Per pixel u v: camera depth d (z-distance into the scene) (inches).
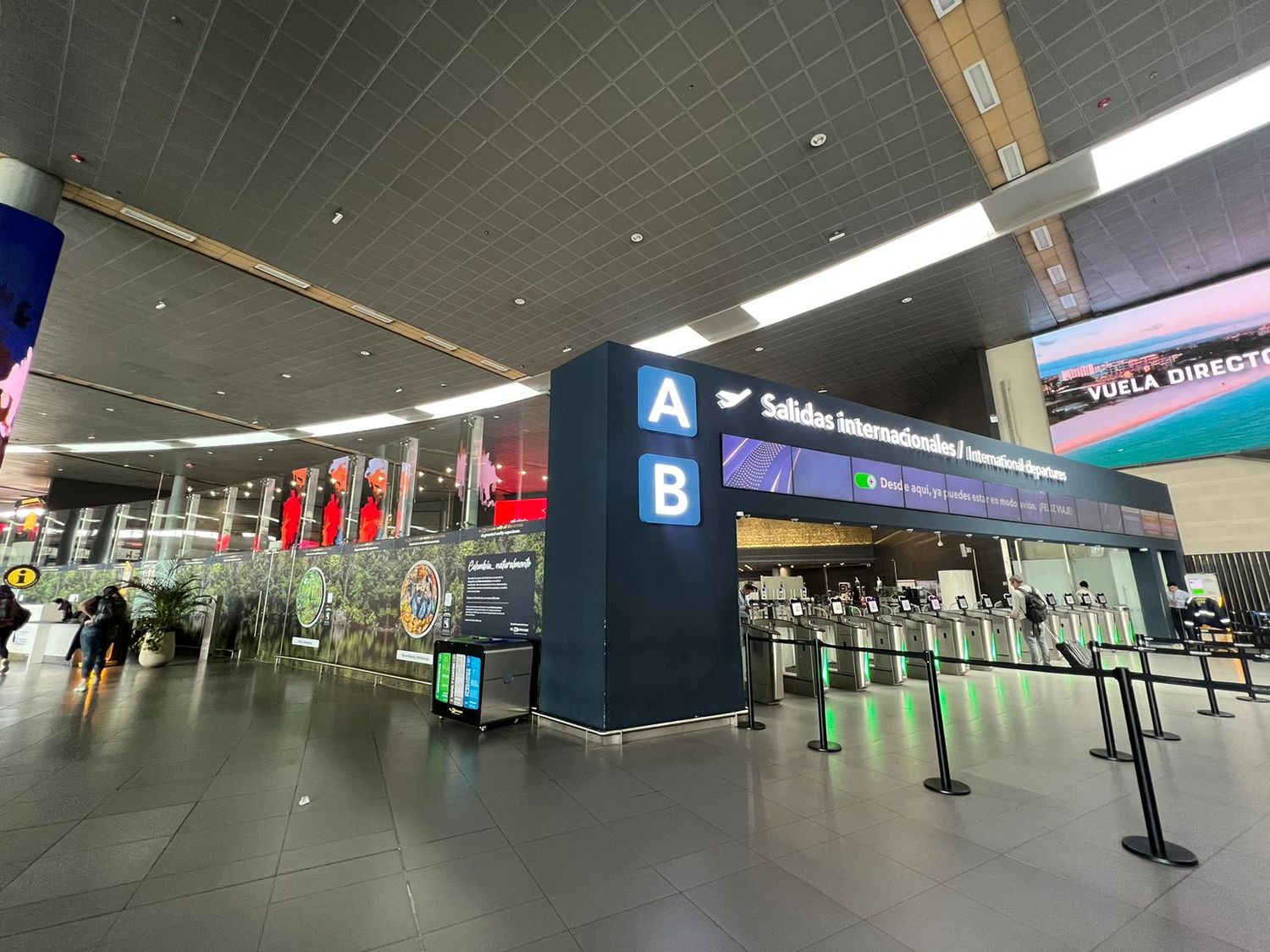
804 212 317.4
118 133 245.4
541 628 228.2
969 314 470.3
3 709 235.3
